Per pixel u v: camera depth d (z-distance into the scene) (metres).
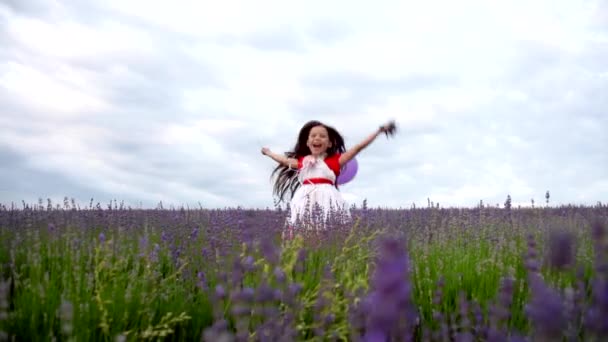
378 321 1.33
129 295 3.41
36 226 6.05
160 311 3.46
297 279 3.65
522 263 4.80
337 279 3.92
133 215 7.82
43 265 4.22
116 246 4.71
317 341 2.93
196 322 3.44
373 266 3.86
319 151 7.66
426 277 4.21
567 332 2.45
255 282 3.48
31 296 3.40
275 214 6.77
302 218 6.21
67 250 4.52
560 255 2.26
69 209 7.68
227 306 3.26
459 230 6.88
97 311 3.22
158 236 6.18
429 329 3.33
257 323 2.88
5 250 4.65
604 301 1.55
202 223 7.28
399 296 1.32
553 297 1.60
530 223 7.44
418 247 5.78
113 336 3.08
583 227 6.91
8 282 3.43
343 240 5.40
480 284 4.00
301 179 7.42
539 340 1.59
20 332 3.12
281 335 2.68
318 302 3.06
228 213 8.18
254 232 4.99
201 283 3.96
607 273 1.76
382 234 5.58
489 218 7.59
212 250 5.07
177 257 5.02
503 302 2.98
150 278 3.92
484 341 2.97
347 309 3.03
